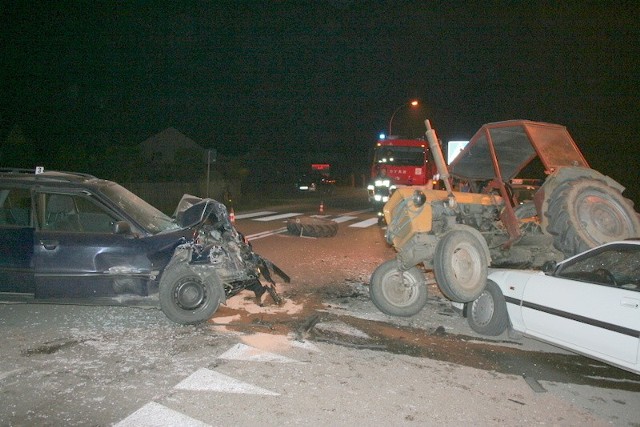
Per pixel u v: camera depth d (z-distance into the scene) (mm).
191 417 4422
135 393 4844
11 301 6785
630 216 7629
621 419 4824
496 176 8352
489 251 8008
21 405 4551
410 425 4465
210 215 7766
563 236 7574
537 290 6340
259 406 4684
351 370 5676
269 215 23719
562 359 6410
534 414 4840
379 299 7922
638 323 5137
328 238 16219
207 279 6902
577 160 8555
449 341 6918
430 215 7660
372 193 24609
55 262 6754
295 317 7668
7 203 7117
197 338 6484
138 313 7441
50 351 5852
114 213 7086
